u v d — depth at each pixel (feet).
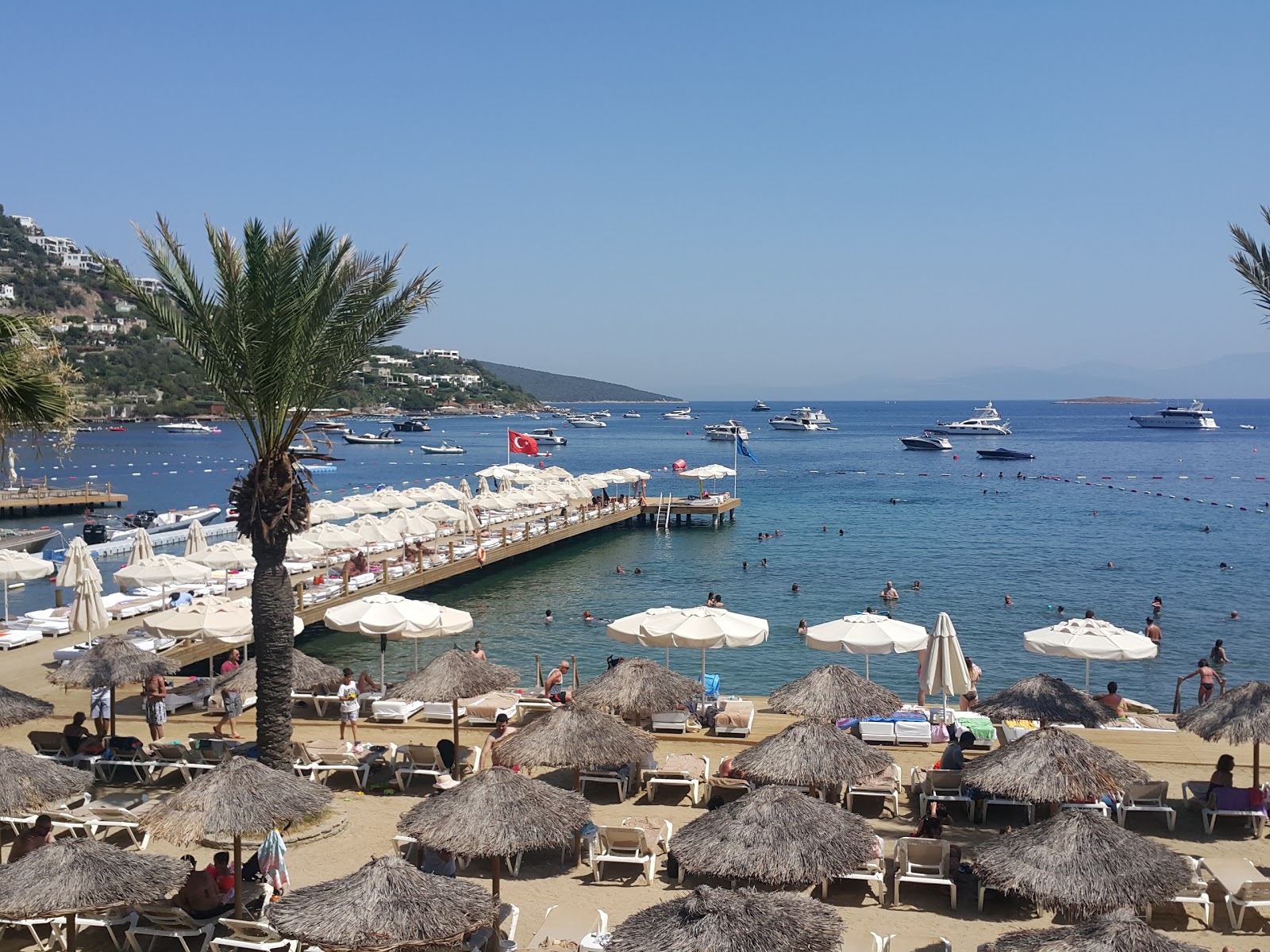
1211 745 66.13
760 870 40.70
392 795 61.41
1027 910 45.88
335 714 77.97
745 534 216.13
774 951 32.96
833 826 42.93
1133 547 192.44
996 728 70.38
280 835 48.49
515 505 186.50
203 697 77.51
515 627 129.39
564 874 50.03
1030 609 136.46
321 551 135.54
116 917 43.01
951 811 57.31
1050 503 272.72
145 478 361.30
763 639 73.77
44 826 46.16
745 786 58.18
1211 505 264.72
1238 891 43.50
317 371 58.44
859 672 106.42
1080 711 59.16
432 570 141.90
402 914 34.27
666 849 51.75
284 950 40.81
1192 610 135.23
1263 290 54.95
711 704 75.05
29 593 153.99
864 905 46.39
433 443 648.79
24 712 58.29
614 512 216.74
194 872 43.75
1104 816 42.78
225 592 116.37
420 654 116.16
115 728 71.20
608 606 141.69
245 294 56.39
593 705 63.62
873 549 192.44
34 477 359.05
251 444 59.11
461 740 70.74
